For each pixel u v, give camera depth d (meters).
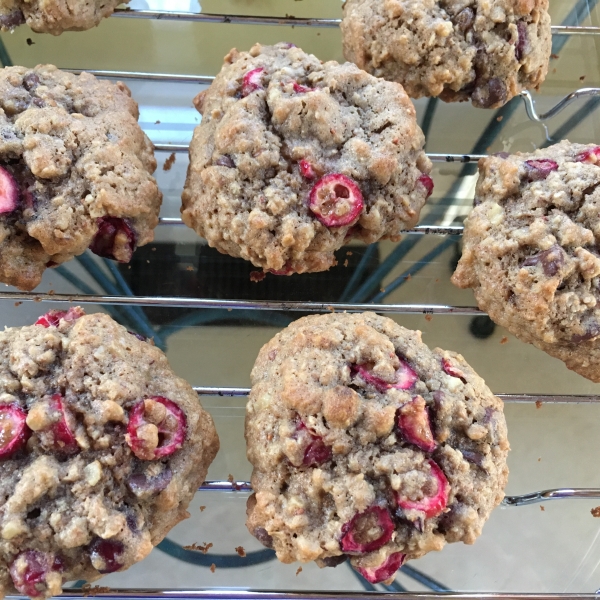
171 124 0.22
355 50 0.19
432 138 0.22
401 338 0.17
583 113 0.22
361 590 0.20
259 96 0.18
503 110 0.22
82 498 0.15
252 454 0.17
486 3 0.19
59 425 0.15
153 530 0.16
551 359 0.21
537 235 0.17
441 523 0.16
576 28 0.22
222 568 0.20
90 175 0.17
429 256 0.22
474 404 0.17
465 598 0.18
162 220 0.20
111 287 0.21
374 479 0.16
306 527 0.16
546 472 0.21
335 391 0.16
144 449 0.15
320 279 0.21
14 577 0.15
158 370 0.17
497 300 0.18
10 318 0.20
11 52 0.22
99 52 0.22
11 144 0.17
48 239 0.17
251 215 0.17
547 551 0.21
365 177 0.18
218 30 0.23
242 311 0.21
